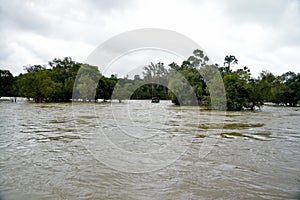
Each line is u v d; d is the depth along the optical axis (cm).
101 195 424
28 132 1063
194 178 512
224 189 454
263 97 3072
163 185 472
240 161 643
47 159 645
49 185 467
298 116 2202
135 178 509
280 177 521
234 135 1055
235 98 2877
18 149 752
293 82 5278
